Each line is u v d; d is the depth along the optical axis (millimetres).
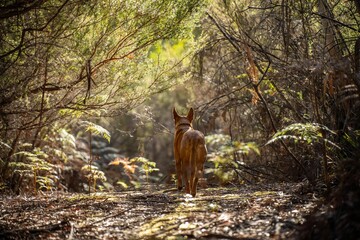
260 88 14148
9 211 8594
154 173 25344
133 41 10719
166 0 10180
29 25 9352
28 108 10828
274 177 13508
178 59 13008
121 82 11383
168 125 27984
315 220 6070
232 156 13789
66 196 10781
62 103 11055
